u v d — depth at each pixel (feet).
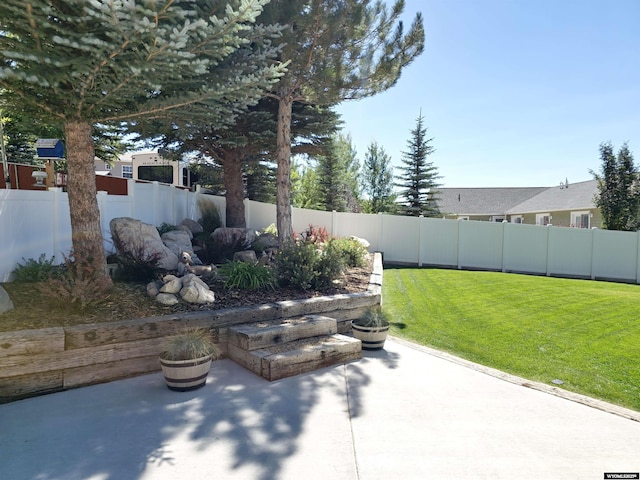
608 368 15.44
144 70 13.69
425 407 12.16
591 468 8.86
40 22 12.41
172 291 17.76
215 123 20.68
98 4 11.23
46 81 12.80
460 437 10.30
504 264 47.88
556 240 47.34
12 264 18.43
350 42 26.86
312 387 13.73
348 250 32.65
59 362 12.91
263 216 48.16
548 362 16.19
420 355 17.44
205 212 43.24
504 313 24.66
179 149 40.01
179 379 12.94
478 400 12.71
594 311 25.23
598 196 63.31
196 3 16.43
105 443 9.78
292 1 24.21
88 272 16.44
